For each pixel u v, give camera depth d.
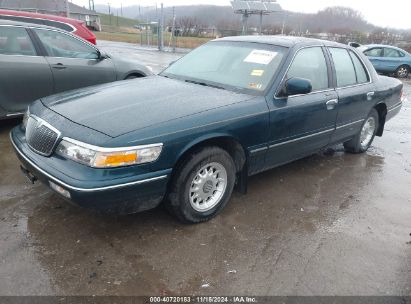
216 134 3.29
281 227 3.55
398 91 6.09
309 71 4.30
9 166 4.46
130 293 2.63
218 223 3.54
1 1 28.16
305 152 4.46
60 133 3.00
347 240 3.42
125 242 3.16
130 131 2.89
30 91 5.57
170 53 20.91
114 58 6.57
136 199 2.96
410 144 6.60
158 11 23.72
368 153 5.93
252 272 2.91
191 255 3.05
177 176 3.20
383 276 2.96
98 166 2.77
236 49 4.43
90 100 3.47
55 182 2.87
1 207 3.57
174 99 3.50
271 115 3.73
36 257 2.92
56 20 7.90
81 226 3.34
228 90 3.87
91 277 2.75
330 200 4.18
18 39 5.48
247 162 3.73
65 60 5.88
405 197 4.39
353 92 4.89
